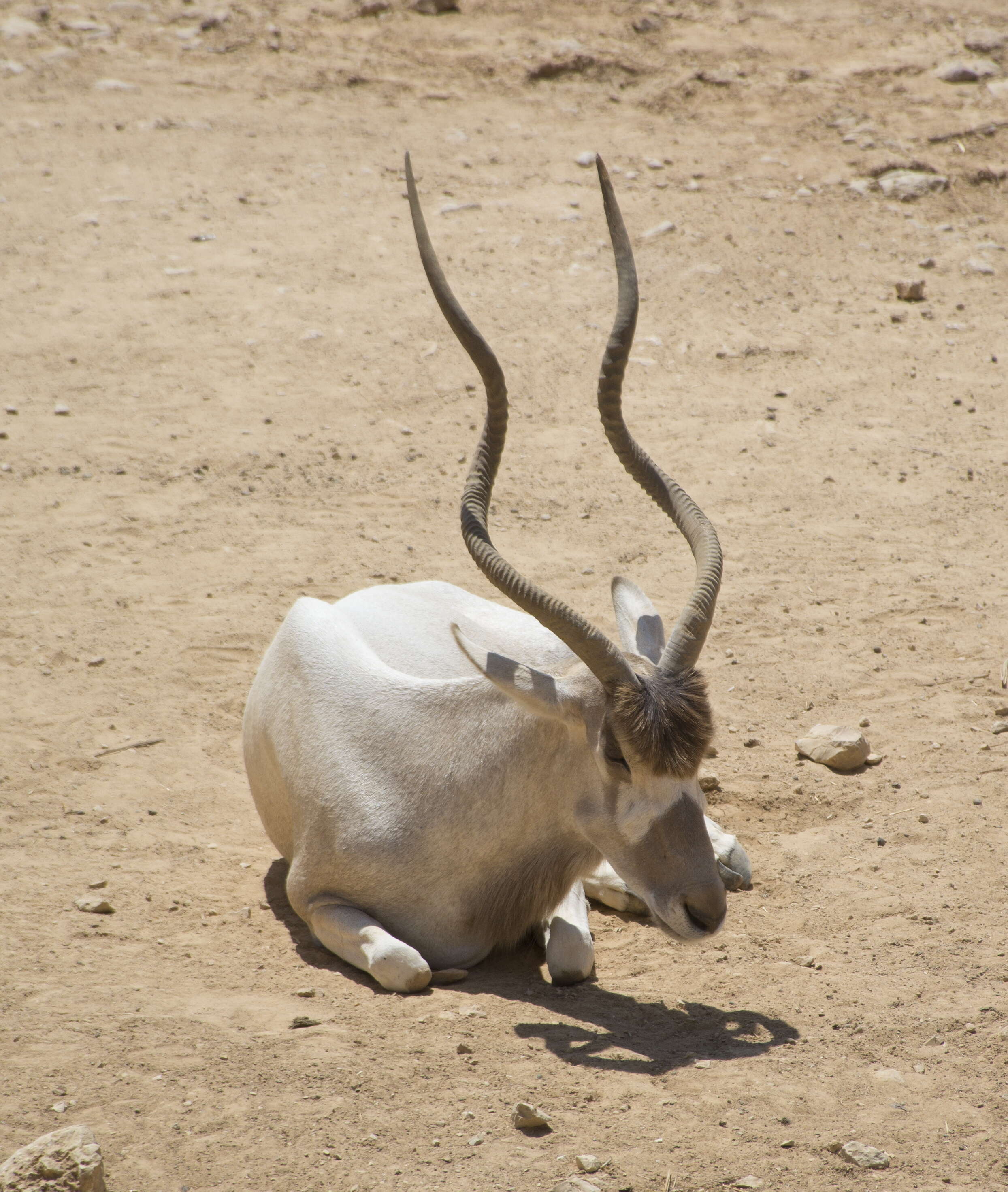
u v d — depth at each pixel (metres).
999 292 49.44
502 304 47.66
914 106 62.50
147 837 21.25
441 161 60.00
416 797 17.81
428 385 42.31
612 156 60.44
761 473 37.03
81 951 17.70
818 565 31.77
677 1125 13.84
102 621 28.80
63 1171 12.39
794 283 49.88
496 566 16.23
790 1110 14.19
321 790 18.45
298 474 36.72
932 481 36.50
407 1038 15.50
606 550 32.69
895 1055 15.37
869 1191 12.88
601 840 16.44
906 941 18.17
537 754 17.00
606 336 45.44
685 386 42.56
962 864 20.22
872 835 21.17
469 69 68.56
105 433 38.72
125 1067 14.72
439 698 18.09
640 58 68.19
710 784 22.44
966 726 24.52
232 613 29.28
